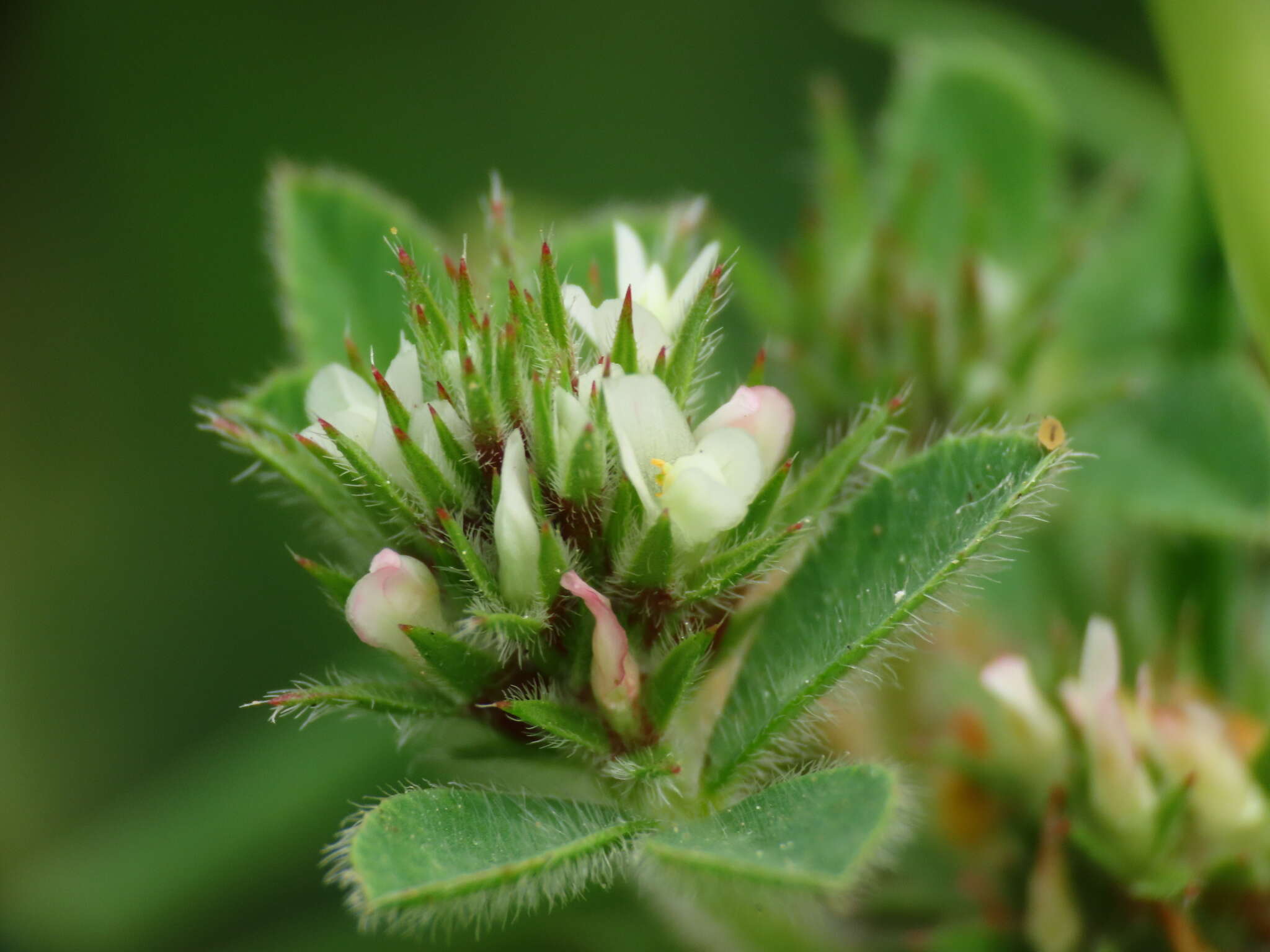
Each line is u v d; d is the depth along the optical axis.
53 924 0.12
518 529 0.08
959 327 0.10
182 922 0.12
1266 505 0.10
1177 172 0.11
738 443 0.08
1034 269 0.11
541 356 0.08
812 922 0.10
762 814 0.08
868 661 0.09
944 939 0.10
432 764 0.09
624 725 0.08
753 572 0.08
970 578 0.08
